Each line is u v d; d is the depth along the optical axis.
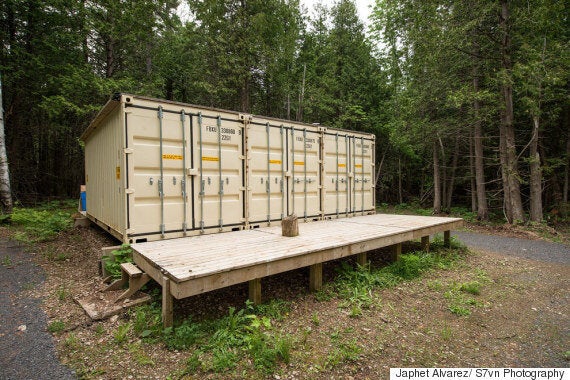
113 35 12.13
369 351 2.79
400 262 5.19
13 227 8.20
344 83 16.55
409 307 3.81
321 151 7.17
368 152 8.44
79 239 6.77
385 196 19.55
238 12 12.94
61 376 2.36
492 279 4.94
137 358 2.59
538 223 9.38
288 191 6.50
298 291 4.12
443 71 10.82
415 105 11.76
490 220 12.20
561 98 10.20
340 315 3.50
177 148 4.93
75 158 16.91
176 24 16.45
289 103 15.88
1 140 9.08
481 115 10.43
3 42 11.57
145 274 3.63
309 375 2.42
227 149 5.54
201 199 5.19
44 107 11.09
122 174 4.49
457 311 3.70
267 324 3.01
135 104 4.54
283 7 14.02
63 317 3.30
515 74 8.93
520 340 3.13
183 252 3.78
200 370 2.44
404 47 12.49
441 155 15.14
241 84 13.50
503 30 9.44
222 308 3.50
